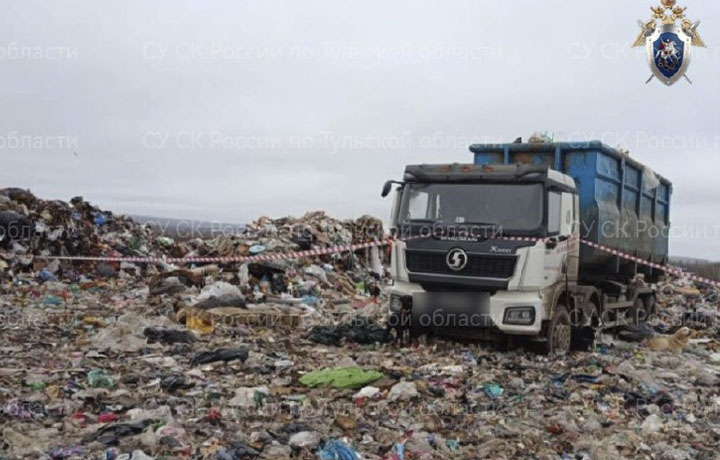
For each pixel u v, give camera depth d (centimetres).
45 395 776
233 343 1159
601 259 1359
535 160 1352
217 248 2303
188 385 855
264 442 650
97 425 681
